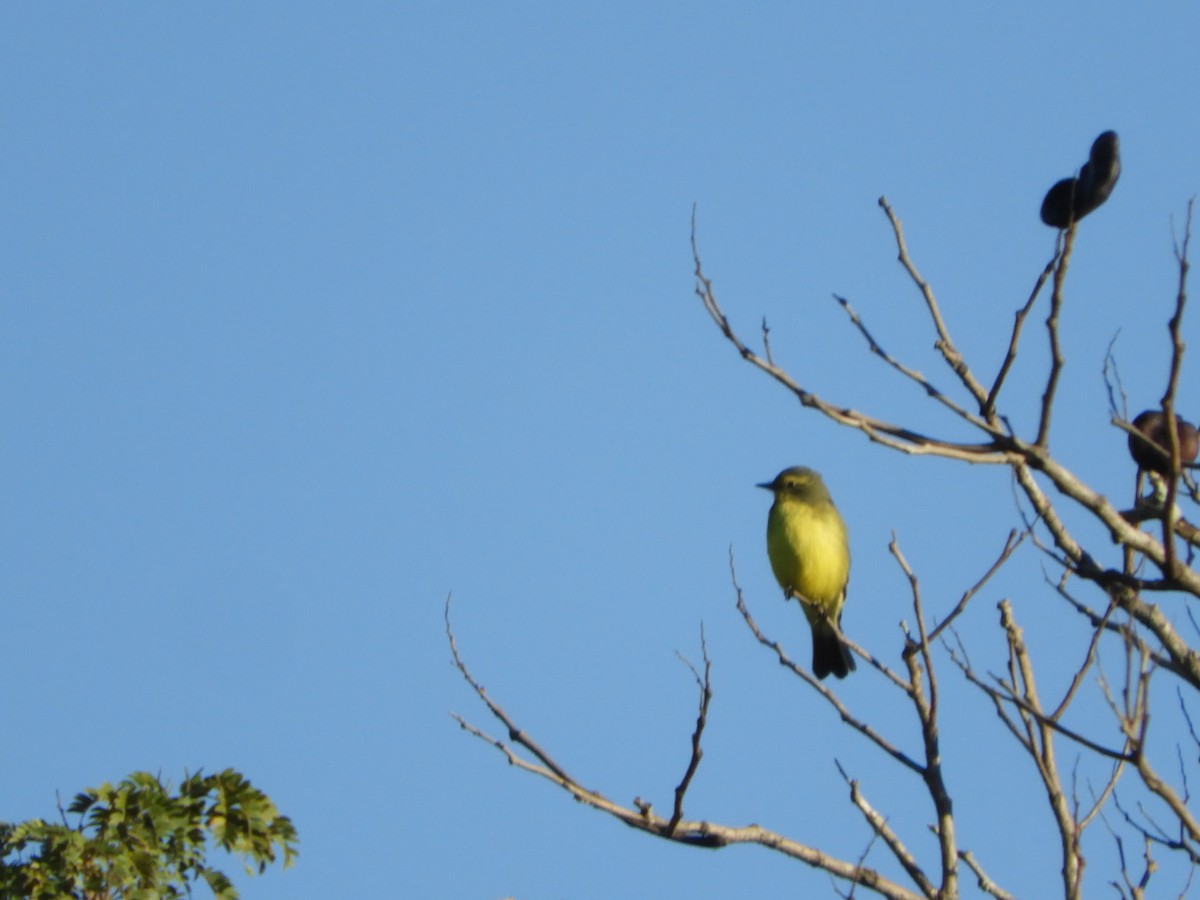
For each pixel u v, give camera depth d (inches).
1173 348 377.7
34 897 424.5
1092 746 406.9
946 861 442.6
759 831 463.8
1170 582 414.0
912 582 458.0
